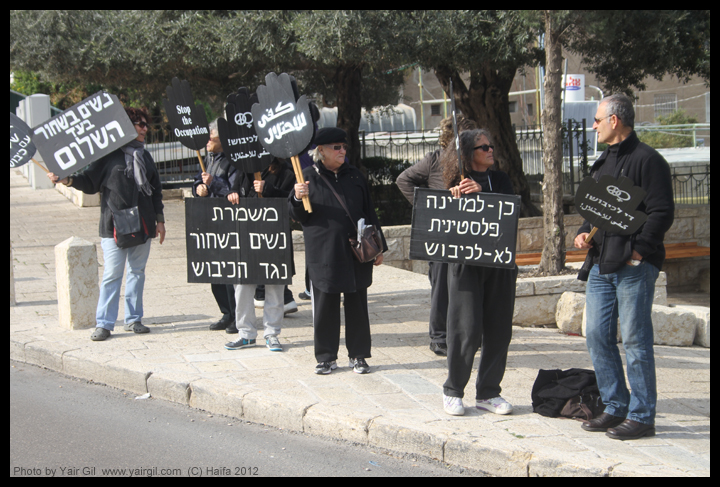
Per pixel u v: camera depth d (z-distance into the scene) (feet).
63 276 20.71
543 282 24.47
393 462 12.89
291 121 15.56
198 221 17.81
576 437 13.04
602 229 12.67
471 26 37.52
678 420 14.69
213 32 38.09
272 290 18.29
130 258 20.18
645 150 12.59
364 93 64.18
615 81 44.16
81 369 17.85
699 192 60.29
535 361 18.61
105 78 44.70
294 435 14.16
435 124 106.22
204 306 23.72
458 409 13.93
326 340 16.37
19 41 41.37
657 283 25.64
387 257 35.73
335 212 15.72
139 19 40.65
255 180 17.61
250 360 17.57
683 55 39.96
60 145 18.63
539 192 56.13
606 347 13.33
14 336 20.07
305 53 37.42
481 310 13.71
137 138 19.52
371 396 15.07
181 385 16.01
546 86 27.22
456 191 13.67
